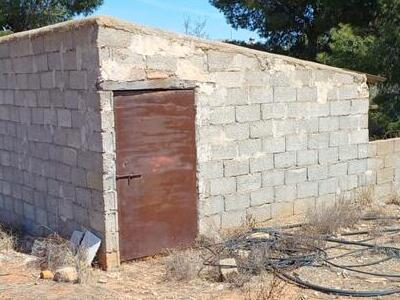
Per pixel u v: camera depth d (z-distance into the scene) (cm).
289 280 546
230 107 704
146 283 554
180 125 657
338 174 838
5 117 799
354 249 650
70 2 1895
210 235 682
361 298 500
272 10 1544
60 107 662
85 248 600
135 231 624
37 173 730
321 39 1532
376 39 1196
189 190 671
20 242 713
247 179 728
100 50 582
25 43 722
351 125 848
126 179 613
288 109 765
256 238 667
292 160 776
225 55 692
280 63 749
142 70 617
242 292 516
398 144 928
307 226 722
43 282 532
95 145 603
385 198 913
